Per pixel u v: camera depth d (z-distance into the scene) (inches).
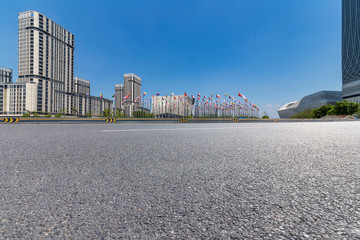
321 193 37.0
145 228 25.5
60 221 26.5
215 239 23.1
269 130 215.2
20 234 23.2
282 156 72.6
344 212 29.5
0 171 49.2
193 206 31.8
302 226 25.9
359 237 23.4
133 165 57.7
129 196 35.4
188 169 54.1
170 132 177.5
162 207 31.4
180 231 24.9
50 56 4505.4
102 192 37.0
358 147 94.7
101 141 110.6
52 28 4574.3
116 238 23.0
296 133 175.0
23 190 36.8
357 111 2679.6
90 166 55.8
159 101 1831.9
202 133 168.7
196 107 1620.3
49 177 45.1
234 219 27.9
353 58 3627.0
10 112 3976.4
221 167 56.5
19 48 4237.2
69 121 692.7
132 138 127.2
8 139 116.6
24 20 4197.8
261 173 50.6
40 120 629.6
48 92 4382.4
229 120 1073.5
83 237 23.0
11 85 3973.9
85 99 5014.8
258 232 24.6
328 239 22.9
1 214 27.8
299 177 47.3
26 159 63.5
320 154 76.7
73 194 35.6
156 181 43.9
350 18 3732.8
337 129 239.1
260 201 33.7
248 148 90.1
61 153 74.4
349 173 50.7
